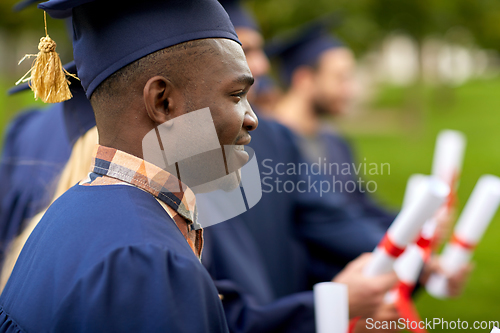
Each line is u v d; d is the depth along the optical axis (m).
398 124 13.23
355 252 2.27
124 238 0.79
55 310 0.77
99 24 0.88
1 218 1.95
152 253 0.78
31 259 0.91
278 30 8.48
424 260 1.75
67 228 0.85
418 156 9.20
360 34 9.84
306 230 2.29
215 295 0.82
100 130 0.93
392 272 1.58
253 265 1.80
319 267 2.33
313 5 8.42
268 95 3.14
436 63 14.28
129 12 0.87
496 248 4.61
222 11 0.91
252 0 8.21
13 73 11.30
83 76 0.92
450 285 2.07
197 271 0.80
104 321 0.74
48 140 1.96
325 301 1.30
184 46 0.85
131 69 0.86
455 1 10.65
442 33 11.12
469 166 8.60
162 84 0.85
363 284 1.56
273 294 2.04
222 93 0.87
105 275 0.76
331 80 3.28
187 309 0.76
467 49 14.95
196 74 0.86
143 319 0.74
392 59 21.02
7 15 7.14
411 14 10.36
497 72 24.80
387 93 19.05
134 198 0.86
